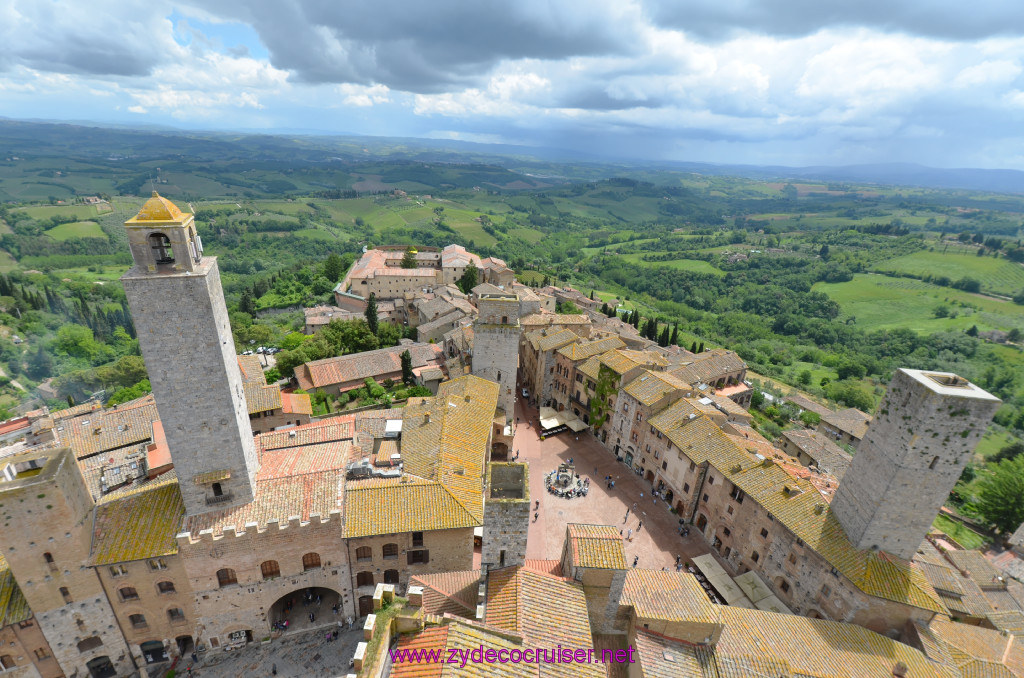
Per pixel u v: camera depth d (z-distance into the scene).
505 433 83.75
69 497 44.81
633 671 42.03
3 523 42.03
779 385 165.75
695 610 44.81
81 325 181.62
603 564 40.03
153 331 43.75
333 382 106.38
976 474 114.25
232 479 51.03
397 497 54.81
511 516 37.50
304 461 59.56
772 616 50.94
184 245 43.16
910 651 48.66
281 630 56.28
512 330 86.50
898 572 52.28
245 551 50.19
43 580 45.12
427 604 41.25
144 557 47.03
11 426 84.06
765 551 62.59
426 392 104.00
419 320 152.62
